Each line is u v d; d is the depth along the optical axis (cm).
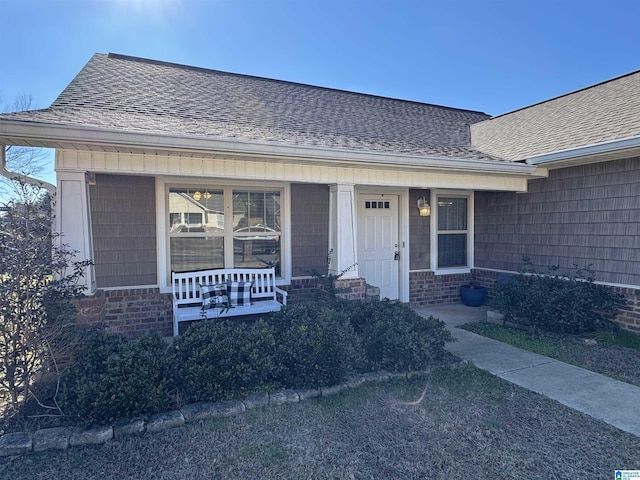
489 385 431
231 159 540
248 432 336
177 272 593
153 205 608
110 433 324
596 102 776
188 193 635
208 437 328
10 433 326
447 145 750
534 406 384
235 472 285
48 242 402
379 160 573
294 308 523
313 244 709
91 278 488
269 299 650
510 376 458
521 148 712
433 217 858
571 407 382
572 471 286
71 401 340
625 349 549
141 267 604
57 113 467
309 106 809
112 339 422
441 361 481
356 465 293
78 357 403
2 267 365
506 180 733
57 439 314
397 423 352
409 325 486
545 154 627
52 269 399
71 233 469
